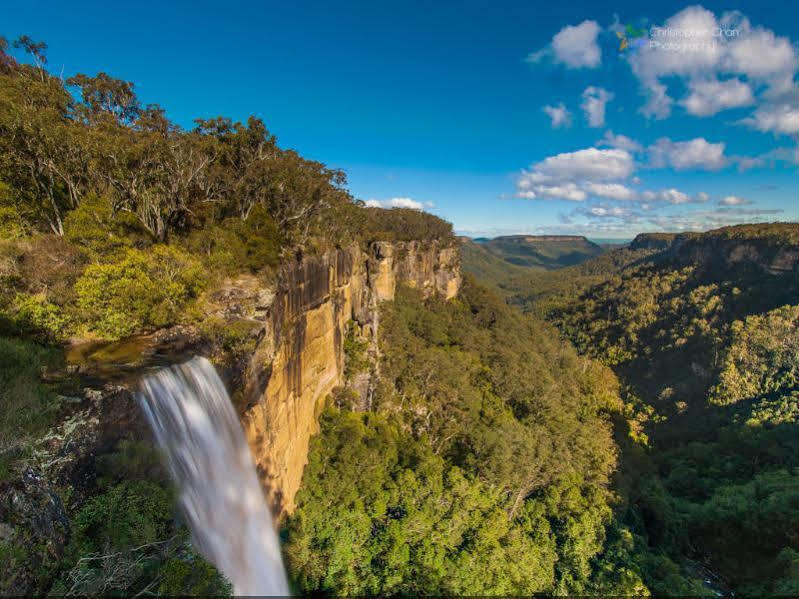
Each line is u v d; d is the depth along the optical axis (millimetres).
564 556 31609
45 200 22938
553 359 89062
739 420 74375
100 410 11562
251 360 20812
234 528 17812
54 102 29141
